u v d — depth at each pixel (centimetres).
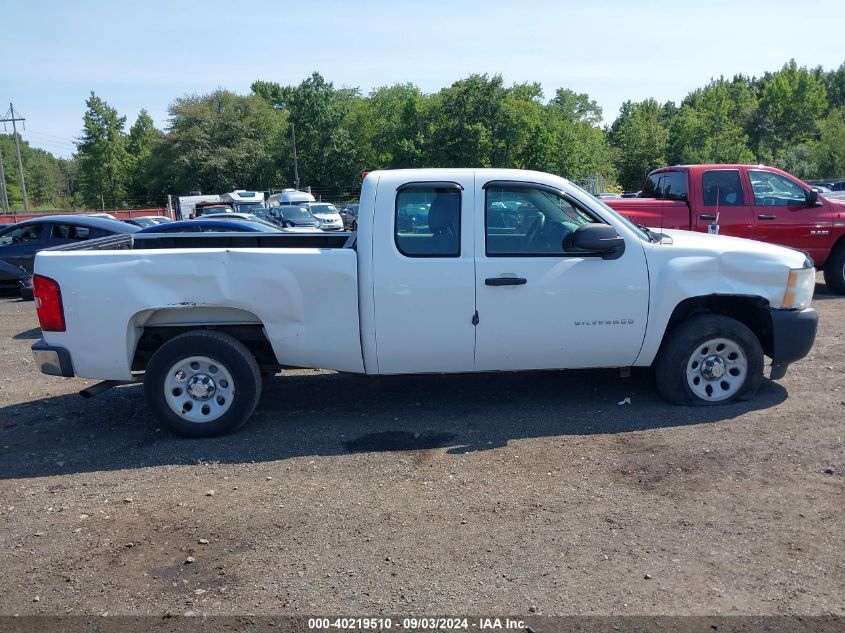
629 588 336
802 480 443
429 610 324
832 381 643
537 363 562
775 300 570
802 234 1080
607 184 5425
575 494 435
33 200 10325
